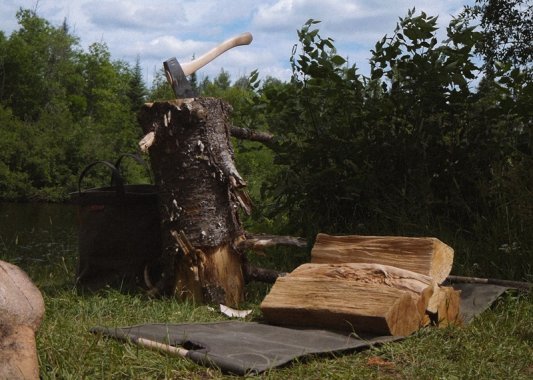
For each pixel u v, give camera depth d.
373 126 7.72
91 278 6.42
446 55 7.41
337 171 7.80
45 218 24.20
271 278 6.26
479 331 4.85
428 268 5.11
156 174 6.06
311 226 7.95
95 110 78.50
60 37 75.81
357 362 4.15
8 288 3.39
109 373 3.65
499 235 7.01
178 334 4.54
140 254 6.38
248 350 4.14
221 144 6.01
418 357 4.20
